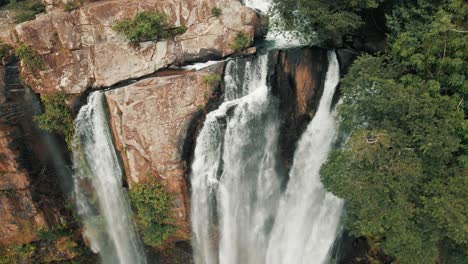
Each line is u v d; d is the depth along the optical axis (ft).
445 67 55.67
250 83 73.82
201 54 73.97
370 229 56.59
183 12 71.92
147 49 72.28
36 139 77.10
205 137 74.95
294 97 74.38
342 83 63.26
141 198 75.31
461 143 56.34
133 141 71.77
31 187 79.66
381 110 55.83
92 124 75.31
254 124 76.23
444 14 55.62
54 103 73.31
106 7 69.72
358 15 69.72
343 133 71.20
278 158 79.82
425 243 59.98
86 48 71.67
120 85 73.56
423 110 52.85
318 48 71.82
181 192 76.74
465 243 60.18
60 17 69.62
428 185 57.06
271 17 74.69
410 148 55.01
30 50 69.36
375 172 55.31
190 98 71.51
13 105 72.33
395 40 61.98
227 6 72.84
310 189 78.23
